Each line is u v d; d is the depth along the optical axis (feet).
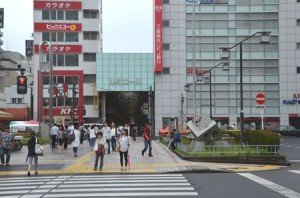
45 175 69.36
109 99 305.94
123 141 75.25
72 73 283.38
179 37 278.46
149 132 100.01
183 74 278.05
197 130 105.91
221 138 112.57
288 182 57.52
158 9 274.16
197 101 277.23
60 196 45.68
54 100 274.57
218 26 279.28
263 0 280.51
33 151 70.13
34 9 283.59
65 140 119.24
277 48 279.90
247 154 89.76
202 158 89.45
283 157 88.74
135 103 345.31
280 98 278.26
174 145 118.52
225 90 277.03
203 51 277.64
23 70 89.86
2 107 223.30
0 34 82.23
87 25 287.07
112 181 59.16
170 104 277.64
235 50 277.85
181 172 71.15
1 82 227.20
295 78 278.67
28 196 46.14
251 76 279.49
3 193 48.98
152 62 283.18
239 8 279.90
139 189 50.49
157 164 82.43
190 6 278.87
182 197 44.24
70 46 284.00
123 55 283.18
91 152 113.19
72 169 75.66
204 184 55.16
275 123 278.05
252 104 278.05
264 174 68.49
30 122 170.91
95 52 286.05
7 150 83.56
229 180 59.72
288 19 279.28
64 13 285.43
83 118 276.82
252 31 279.28
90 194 46.80
